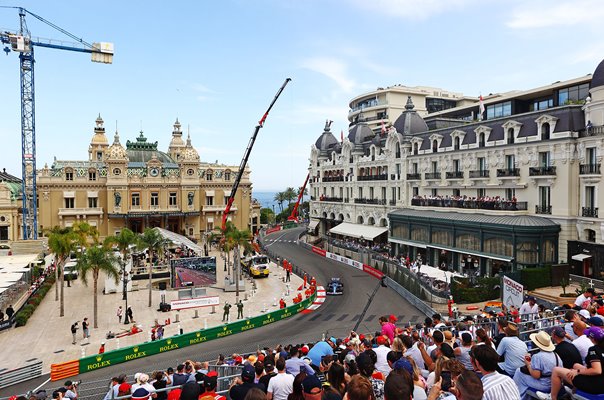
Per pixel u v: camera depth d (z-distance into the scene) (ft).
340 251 256.93
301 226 470.39
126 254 167.22
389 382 22.39
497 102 248.52
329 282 183.01
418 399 33.17
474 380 22.90
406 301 163.32
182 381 54.34
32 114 306.35
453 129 206.59
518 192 174.19
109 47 330.54
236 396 39.68
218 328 131.54
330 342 76.64
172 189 317.22
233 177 338.54
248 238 184.44
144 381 54.54
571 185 153.69
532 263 154.30
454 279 148.66
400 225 221.87
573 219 153.79
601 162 143.84
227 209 281.13
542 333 35.81
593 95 149.18
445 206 203.82
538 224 154.92
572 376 31.09
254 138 270.05
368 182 263.49
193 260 189.26
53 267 218.79
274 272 229.86
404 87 364.17
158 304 169.68
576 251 152.25
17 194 327.47
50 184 289.74
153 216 309.22
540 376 34.24
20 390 97.91
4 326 138.21
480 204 185.06
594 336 31.76
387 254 221.46
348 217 287.48
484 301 145.18
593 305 64.54
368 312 151.94
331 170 312.29
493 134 184.34
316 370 54.85
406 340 51.39
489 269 171.42
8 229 281.95
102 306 167.53
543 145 161.48
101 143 363.56
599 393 29.94
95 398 89.81
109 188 297.74
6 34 298.35
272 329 138.31
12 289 162.91
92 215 300.40
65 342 128.06
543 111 165.78
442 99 377.91
